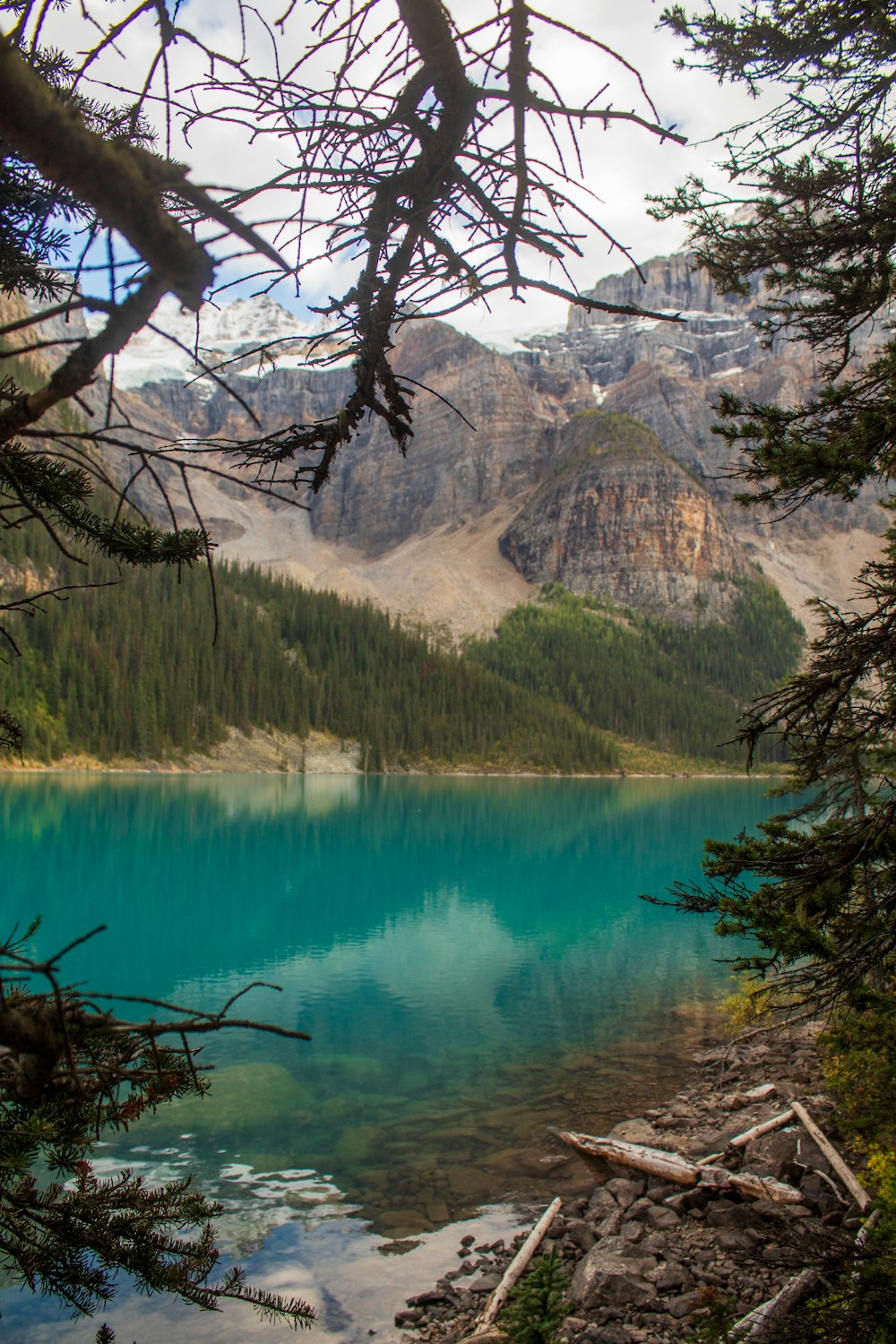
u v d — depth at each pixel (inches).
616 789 5836.6
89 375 63.1
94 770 4399.6
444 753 6747.1
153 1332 384.2
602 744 7652.6
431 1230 477.1
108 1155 562.3
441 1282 424.8
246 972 1101.1
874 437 238.8
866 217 279.0
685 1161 521.3
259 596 7327.8
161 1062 128.2
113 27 69.5
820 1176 461.1
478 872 2048.5
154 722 4864.7
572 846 2581.2
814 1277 344.5
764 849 260.4
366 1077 723.4
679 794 5467.5
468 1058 776.3
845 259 294.8
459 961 1190.3
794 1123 550.9
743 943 1310.3
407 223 84.0
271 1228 477.1
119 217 49.6
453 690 7327.8
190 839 2363.4
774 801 4645.7
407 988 1034.1
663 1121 613.0
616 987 1047.6
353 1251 454.6
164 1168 543.5
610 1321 371.2
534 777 6825.8
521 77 77.7
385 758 6358.3
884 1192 303.3
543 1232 464.8
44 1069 81.3
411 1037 840.9
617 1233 453.4
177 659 5305.1
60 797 3206.2
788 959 243.0
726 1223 444.1
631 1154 540.1
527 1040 831.7
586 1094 686.5
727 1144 540.1
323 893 1720.0
